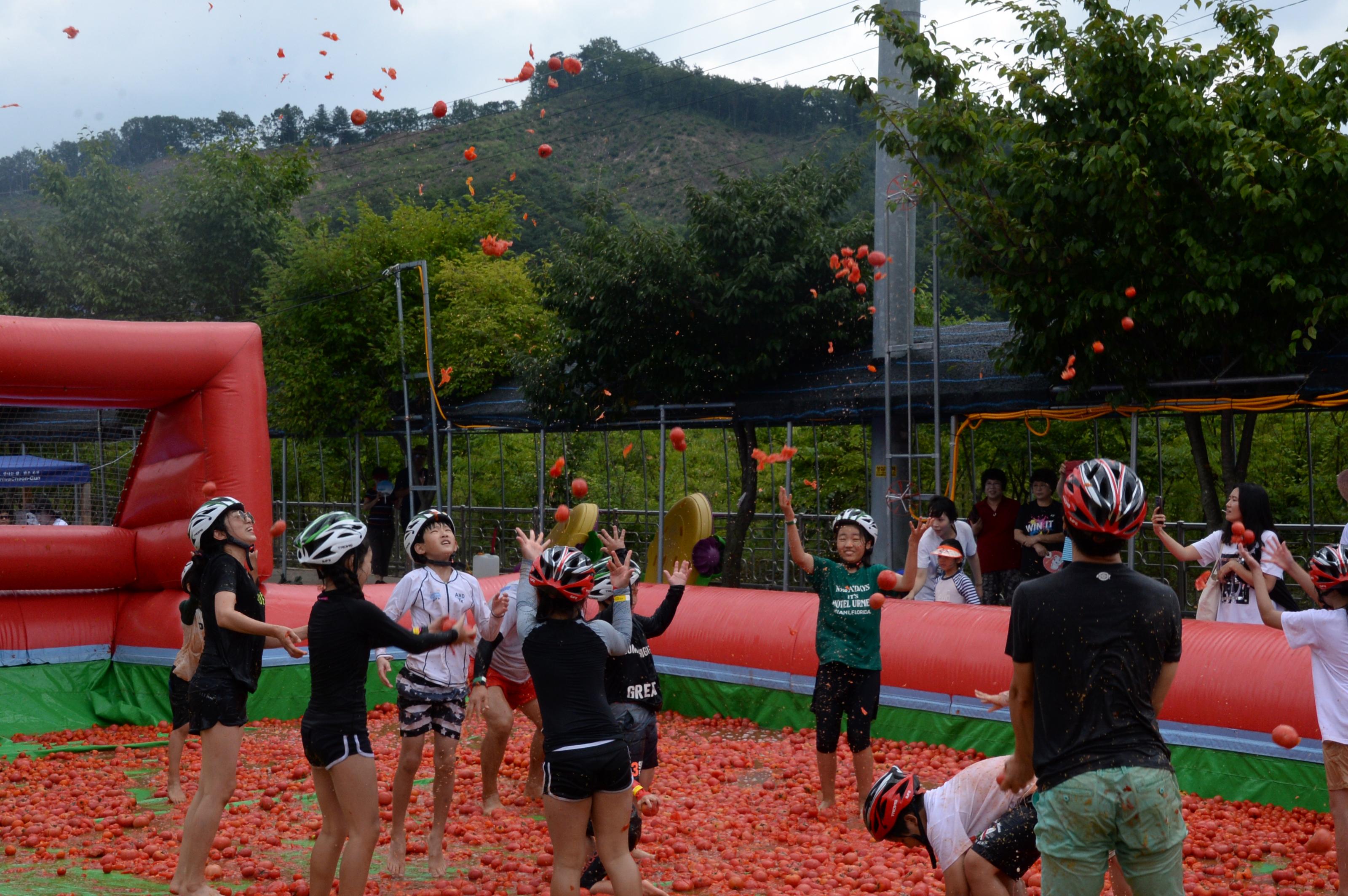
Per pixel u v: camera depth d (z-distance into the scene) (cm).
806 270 1430
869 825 433
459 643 500
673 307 1440
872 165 3344
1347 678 507
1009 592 1129
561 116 7231
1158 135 961
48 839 651
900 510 1272
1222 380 1002
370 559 494
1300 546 1403
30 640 1012
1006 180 1061
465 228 2225
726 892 556
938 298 1185
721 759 838
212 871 571
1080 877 339
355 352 2077
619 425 1599
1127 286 1000
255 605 563
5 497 1534
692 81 7331
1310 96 952
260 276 2608
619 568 569
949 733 848
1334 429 1554
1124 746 337
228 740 539
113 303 2558
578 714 446
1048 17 1031
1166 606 346
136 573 1059
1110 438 1570
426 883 571
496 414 1814
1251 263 933
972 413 1203
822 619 692
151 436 1086
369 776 475
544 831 657
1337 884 544
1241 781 700
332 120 6097
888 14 1117
